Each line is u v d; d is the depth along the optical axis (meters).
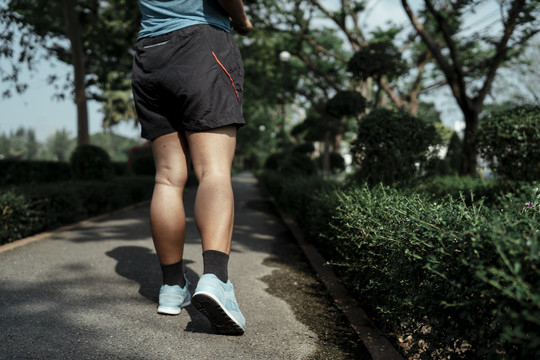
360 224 2.40
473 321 1.39
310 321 2.52
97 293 2.76
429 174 5.20
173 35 2.06
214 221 1.98
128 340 2.01
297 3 17.67
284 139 24.47
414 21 11.54
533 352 1.12
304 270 3.91
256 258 4.39
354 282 2.75
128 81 17.73
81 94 13.66
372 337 2.24
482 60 13.24
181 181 2.24
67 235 5.25
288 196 7.43
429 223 1.69
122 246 4.55
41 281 3.00
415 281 1.79
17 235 4.56
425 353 1.67
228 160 2.11
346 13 15.72
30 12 11.76
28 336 1.98
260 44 19.08
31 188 5.38
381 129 4.84
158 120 2.18
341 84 24.80
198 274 3.38
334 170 21.89
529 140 4.41
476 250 1.36
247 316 2.53
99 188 7.43
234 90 2.12
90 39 14.83
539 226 1.45
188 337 2.08
